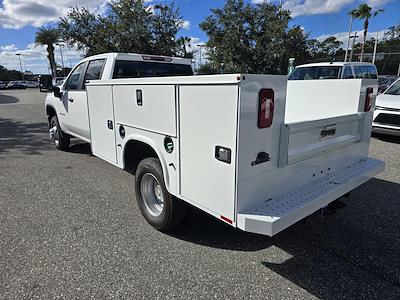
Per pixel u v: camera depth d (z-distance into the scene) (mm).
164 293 2449
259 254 2986
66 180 5094
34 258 2910
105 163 6066
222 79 2176
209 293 2453
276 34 21875
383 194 4348
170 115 2762
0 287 2514
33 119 12828
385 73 53094
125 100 3432
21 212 3893
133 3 17797
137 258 2910
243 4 22781
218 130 2285
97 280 2598
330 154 3023
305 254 2979
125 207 4043
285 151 2404
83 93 4984
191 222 3453
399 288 2510
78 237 3285
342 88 3475
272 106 2273
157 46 18125
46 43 43125
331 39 39156
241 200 2283
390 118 7086
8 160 6324
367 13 32625
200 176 2547
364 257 2916
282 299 2391
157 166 3195
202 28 24062
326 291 2477
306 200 2498
